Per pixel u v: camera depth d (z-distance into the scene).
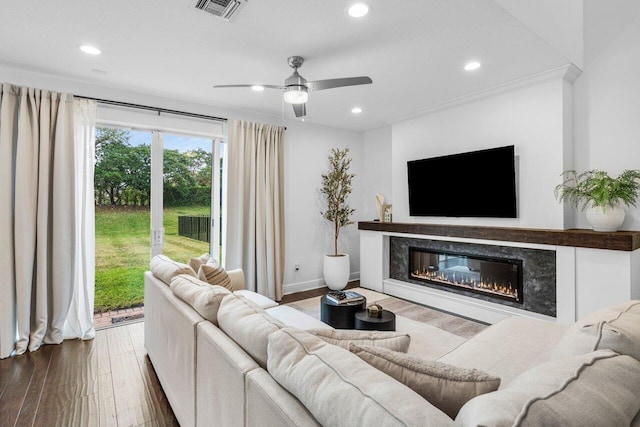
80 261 3.19
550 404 0.72
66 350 2.86
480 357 1.73
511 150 3.35
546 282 3.20
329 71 3.06
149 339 2.57
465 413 0.74
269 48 2.61
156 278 2.50
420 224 4.18
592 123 3.08
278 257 4.41
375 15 2.17
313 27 2.31
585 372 0.88
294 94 2.65
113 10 2.11
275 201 4.39
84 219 3.16
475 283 3.86
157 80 3.25
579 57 3.03
